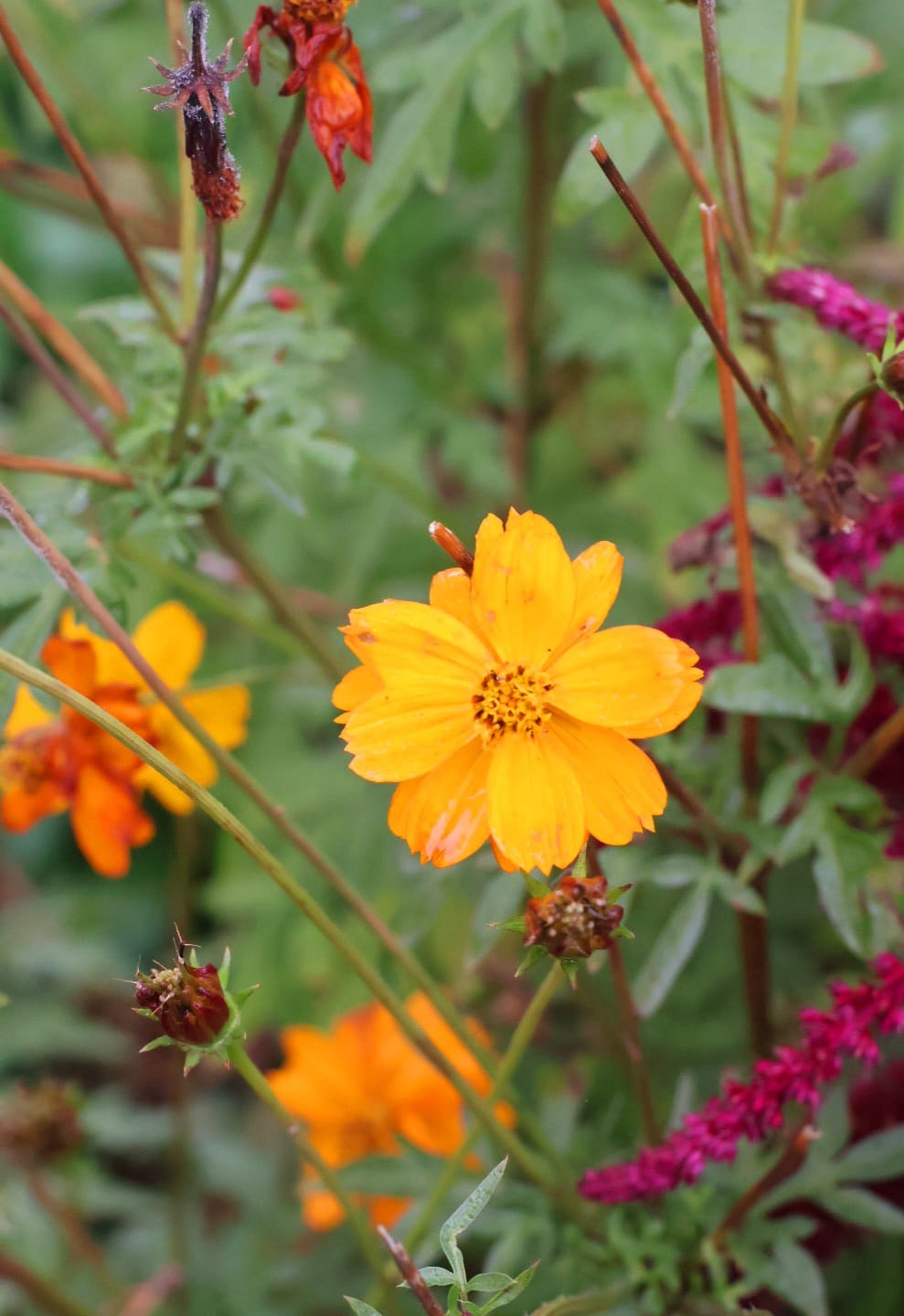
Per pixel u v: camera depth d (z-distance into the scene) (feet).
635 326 3.07
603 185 2.13
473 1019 2.52
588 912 1.66
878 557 2.00
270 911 2.94
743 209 2.03
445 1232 1.67
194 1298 2.64
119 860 2.16
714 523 2.04
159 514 2.06
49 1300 2.34
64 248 3.86
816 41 2.14
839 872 1.96
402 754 1.70
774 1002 2.46
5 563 2.04
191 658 2.26
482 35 2.25
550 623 1.71
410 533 3.28
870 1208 1.96
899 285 3.04
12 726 2.24
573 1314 1.92
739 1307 1.94
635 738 1.72
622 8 2.15
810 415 2.11
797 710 1.96
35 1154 2.39
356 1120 2.35
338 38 1.82
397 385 3.23
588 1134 2.14
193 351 2.02
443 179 2.27
